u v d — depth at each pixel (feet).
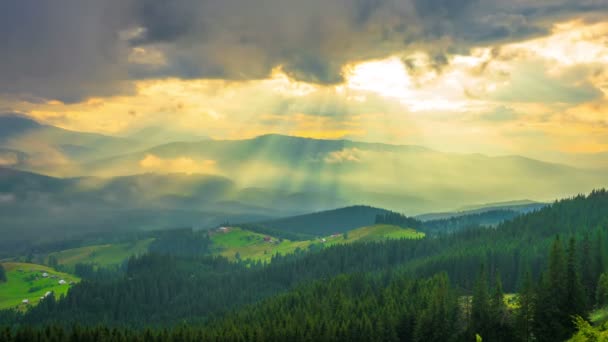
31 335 598.75
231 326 638.94
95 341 600.80
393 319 560.20
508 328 499.10
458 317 560.61
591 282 539.29
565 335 446.60
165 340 597.11
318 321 599.98
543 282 483.51
